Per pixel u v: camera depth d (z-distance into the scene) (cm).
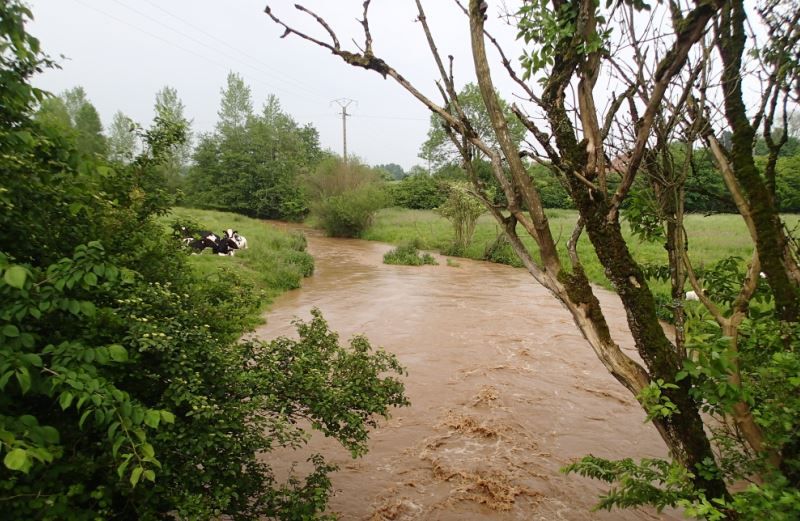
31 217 265
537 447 562
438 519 440
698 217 2161
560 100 209
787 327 217
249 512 326
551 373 775
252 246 1741
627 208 247
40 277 224
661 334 204
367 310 1148
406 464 525
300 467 505
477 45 207
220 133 4144
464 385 725
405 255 1977
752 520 168
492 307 1201
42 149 270
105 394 206
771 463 215
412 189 4272
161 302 291
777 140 275
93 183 328
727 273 292
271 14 220
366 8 224
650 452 554
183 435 258
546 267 223
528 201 216
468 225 2291
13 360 187
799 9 218
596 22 198
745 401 205
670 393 204
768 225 222
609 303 1211
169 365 271
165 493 261
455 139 246
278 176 4034
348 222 3020
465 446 562
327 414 320
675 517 442
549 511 452
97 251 230
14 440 174
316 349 364
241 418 296
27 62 265
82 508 252
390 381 367
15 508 209
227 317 402
